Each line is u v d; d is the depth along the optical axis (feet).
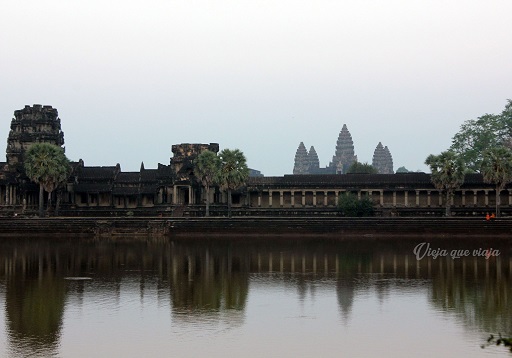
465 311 171.01
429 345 139.44
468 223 368.07
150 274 235.40
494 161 397.80
